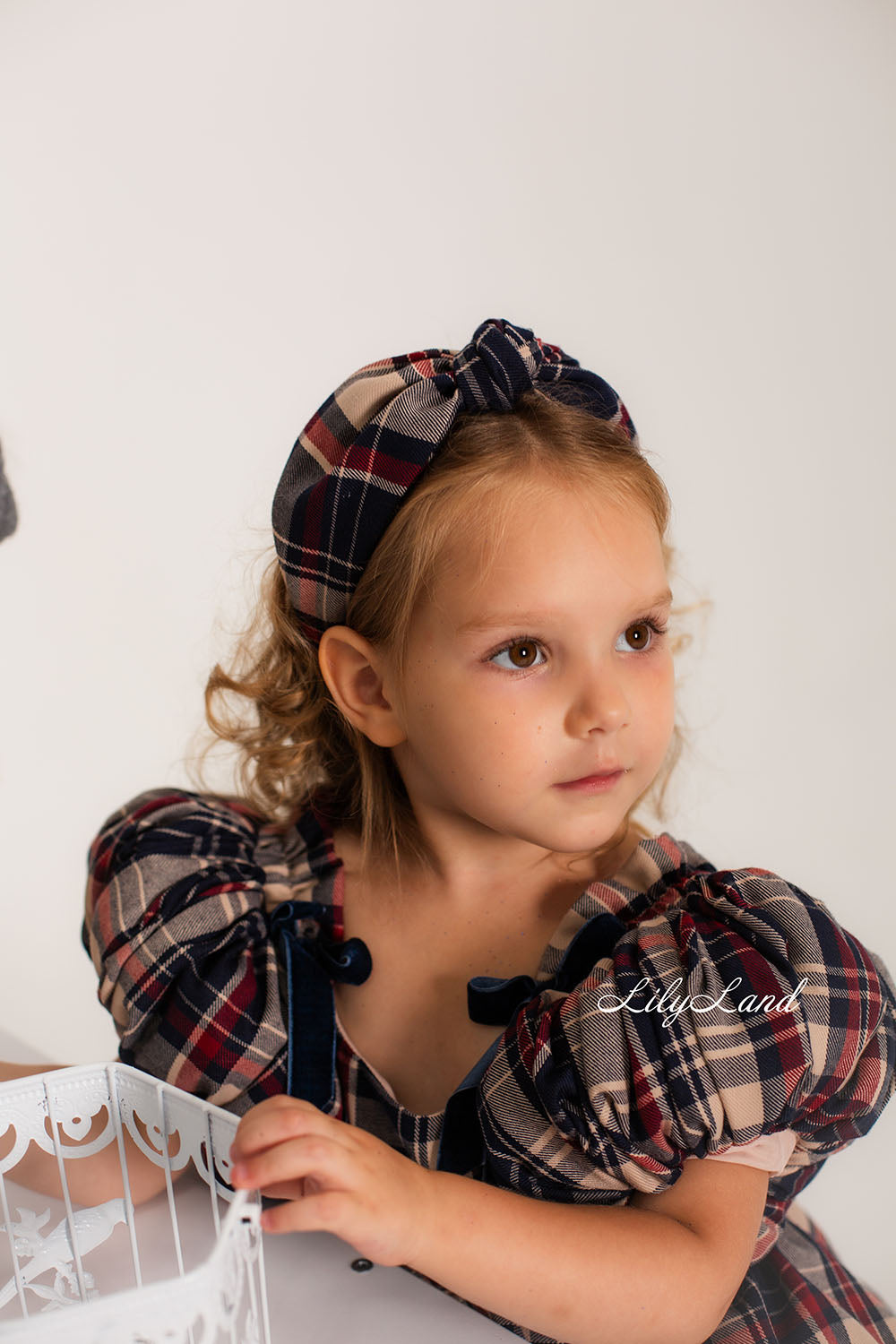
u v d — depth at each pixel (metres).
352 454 0.84
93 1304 0.48
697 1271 0.69
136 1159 0.77
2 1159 0.67
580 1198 0.75
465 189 1.94
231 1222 0.53
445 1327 0.65
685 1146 0.72
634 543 0.78
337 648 0.89
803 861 1.85
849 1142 0.80
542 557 0.75
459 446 0.81
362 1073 0.86
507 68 1.90
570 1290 0.66
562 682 0.77
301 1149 0.58
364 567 0.86
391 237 1.96
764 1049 0.73
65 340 2.02
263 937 0.89
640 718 0.78
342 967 0.88
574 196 1.90
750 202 1.84
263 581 1.20
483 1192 0.67
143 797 1.04
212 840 0.96
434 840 0.91
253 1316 0.58
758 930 0.78
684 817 1.86
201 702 2.04
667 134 1.86
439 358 0.89
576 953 0.84
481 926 0.91
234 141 1.97
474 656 0.77
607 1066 0.72
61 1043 2.00
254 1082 0.85
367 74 1.93
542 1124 0.75
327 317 1.99
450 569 0.78
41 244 2.01
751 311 1.86
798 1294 0.90
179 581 2.04
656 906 0.84
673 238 1.87
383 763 0.95
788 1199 0.87
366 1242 0.60
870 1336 0.91
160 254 2.00
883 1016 0.79
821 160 1.82
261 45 1.94
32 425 2.04
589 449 0.80
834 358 1.84
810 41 1.81
